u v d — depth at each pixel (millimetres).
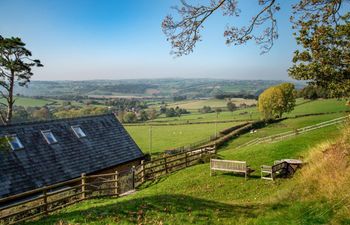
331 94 15125
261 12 11219
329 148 15039
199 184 17766
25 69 35562
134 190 18484
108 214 11312
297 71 14555
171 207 11984
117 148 26828
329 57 13547
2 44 31906
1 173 18594
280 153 22953
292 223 8391
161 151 53406
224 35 11664
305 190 11148
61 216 12086
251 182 17453
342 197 8914
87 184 16109
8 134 21047
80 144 24531
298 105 93062
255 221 9625
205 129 77000
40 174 20234
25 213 15180
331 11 11062
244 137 55406
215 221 10625
